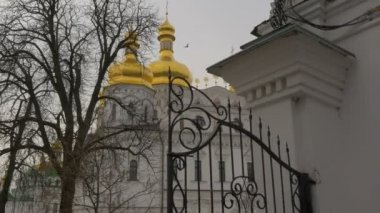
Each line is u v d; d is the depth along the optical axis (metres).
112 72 23.03
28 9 18.77
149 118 25.16
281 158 4.73
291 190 4.35
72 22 27.70
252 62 5.06
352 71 5.20
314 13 5.65
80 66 19.30
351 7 5.37
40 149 16.83
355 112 5.06
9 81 17.20
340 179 4.86
